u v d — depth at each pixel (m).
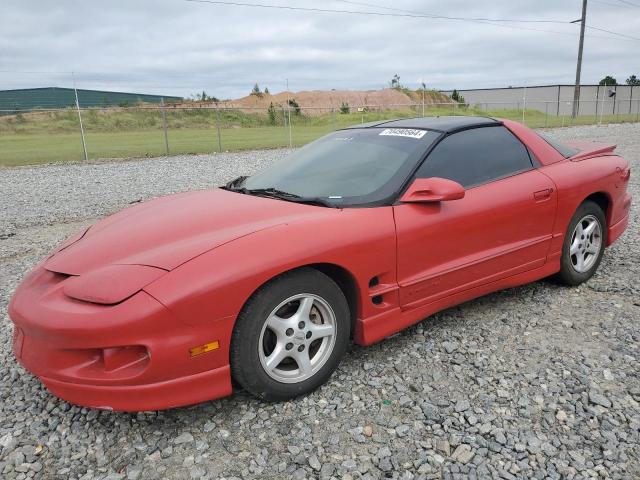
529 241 3.70
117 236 2.86
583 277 4.22
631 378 2.88
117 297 2.29
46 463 2.34
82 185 11.07
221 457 2.34
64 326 2.27
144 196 9.52
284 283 2.57
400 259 3.01
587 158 4.30
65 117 31.36
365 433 2.48
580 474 2.18
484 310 3.84
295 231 2.67
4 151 19.83
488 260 3.45
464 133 3.60
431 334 3.47
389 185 3.14
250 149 19.86
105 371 2.30
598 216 4.21
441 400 2.72
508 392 2.78
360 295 2.89
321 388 2.87
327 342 2.81
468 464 2.25
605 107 55.44
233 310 2.42
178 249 2.53
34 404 2.81
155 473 2.25
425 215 3.11
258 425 2.56
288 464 2.29
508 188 3.56
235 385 2.81
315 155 3.75
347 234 2.79
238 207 3.07
